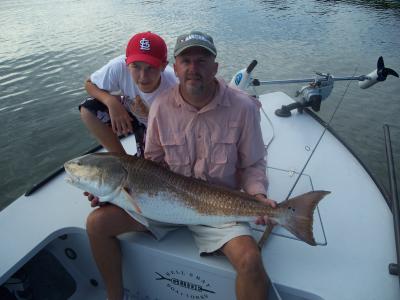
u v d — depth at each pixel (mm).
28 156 5426
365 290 1758
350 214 2271
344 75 7953
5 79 8086
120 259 2049
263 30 11914
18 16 14664
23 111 6680
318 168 2775
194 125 1954
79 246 2299
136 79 2348
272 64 8789
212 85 1914
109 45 10492
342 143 3129
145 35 2287
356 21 12812
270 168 2783
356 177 2652
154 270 2107
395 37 10758
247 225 1935
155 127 2045
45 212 2344
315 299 1752
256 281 1669
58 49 10141
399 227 1960
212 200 1928
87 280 2453
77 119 6430
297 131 3340
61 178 2697
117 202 1943
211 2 17406
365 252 1979
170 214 1965
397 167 4914
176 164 2062
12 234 2164
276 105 3898
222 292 1963
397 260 1813
